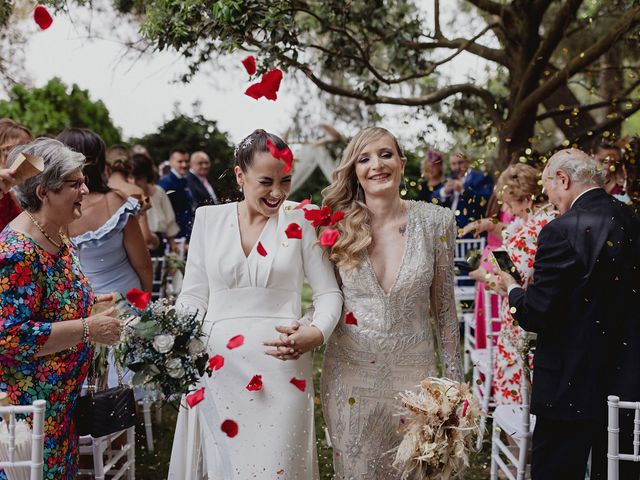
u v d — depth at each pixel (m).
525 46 6.35
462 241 7.00
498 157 6.43
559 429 3.16
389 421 3.14
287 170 2.88
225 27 4.18
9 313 2.66
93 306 3.04
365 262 3.15
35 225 2.78
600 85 7.57
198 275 3.22
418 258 3.15
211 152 11.45
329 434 3.25
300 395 3.08
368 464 3.15
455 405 2.94
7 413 2.43
